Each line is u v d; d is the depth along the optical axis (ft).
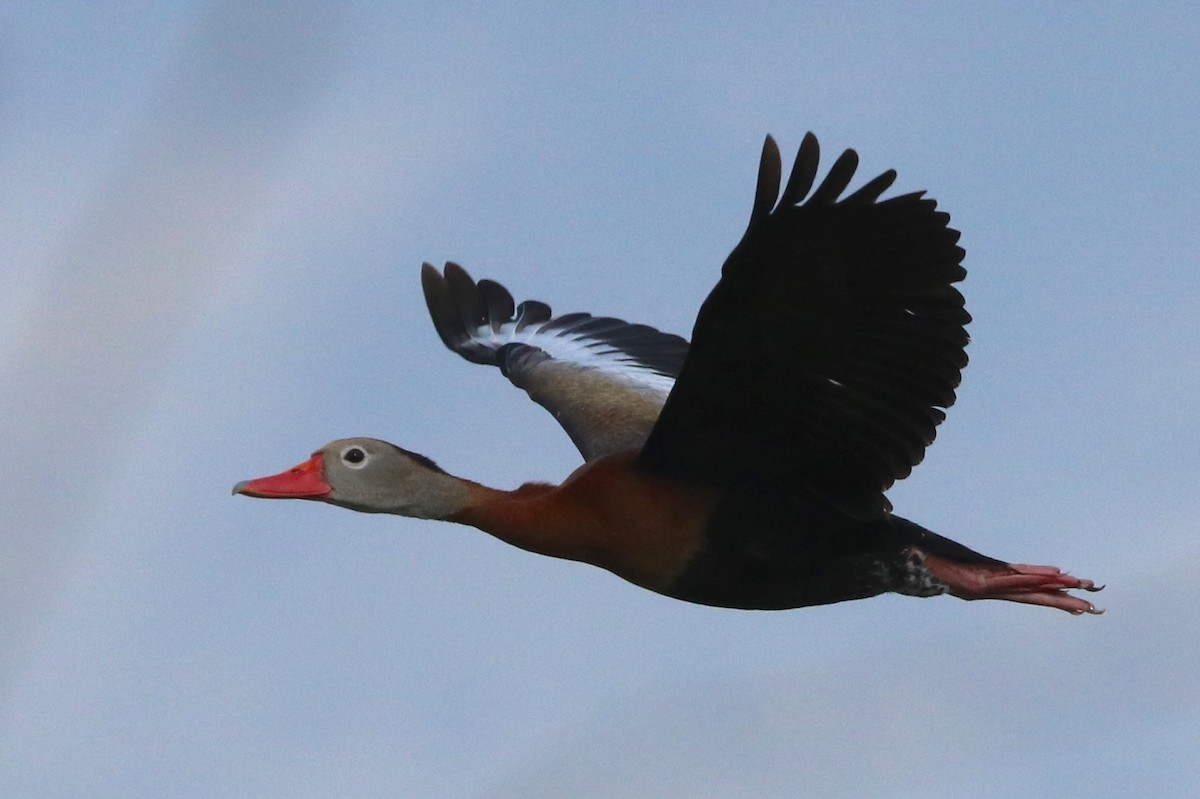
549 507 45.55
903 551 45.62
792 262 39.60
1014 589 46.26
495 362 59.67
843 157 38.11
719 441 43.93
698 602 46.09
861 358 41.70
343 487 47.80
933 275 40.14
